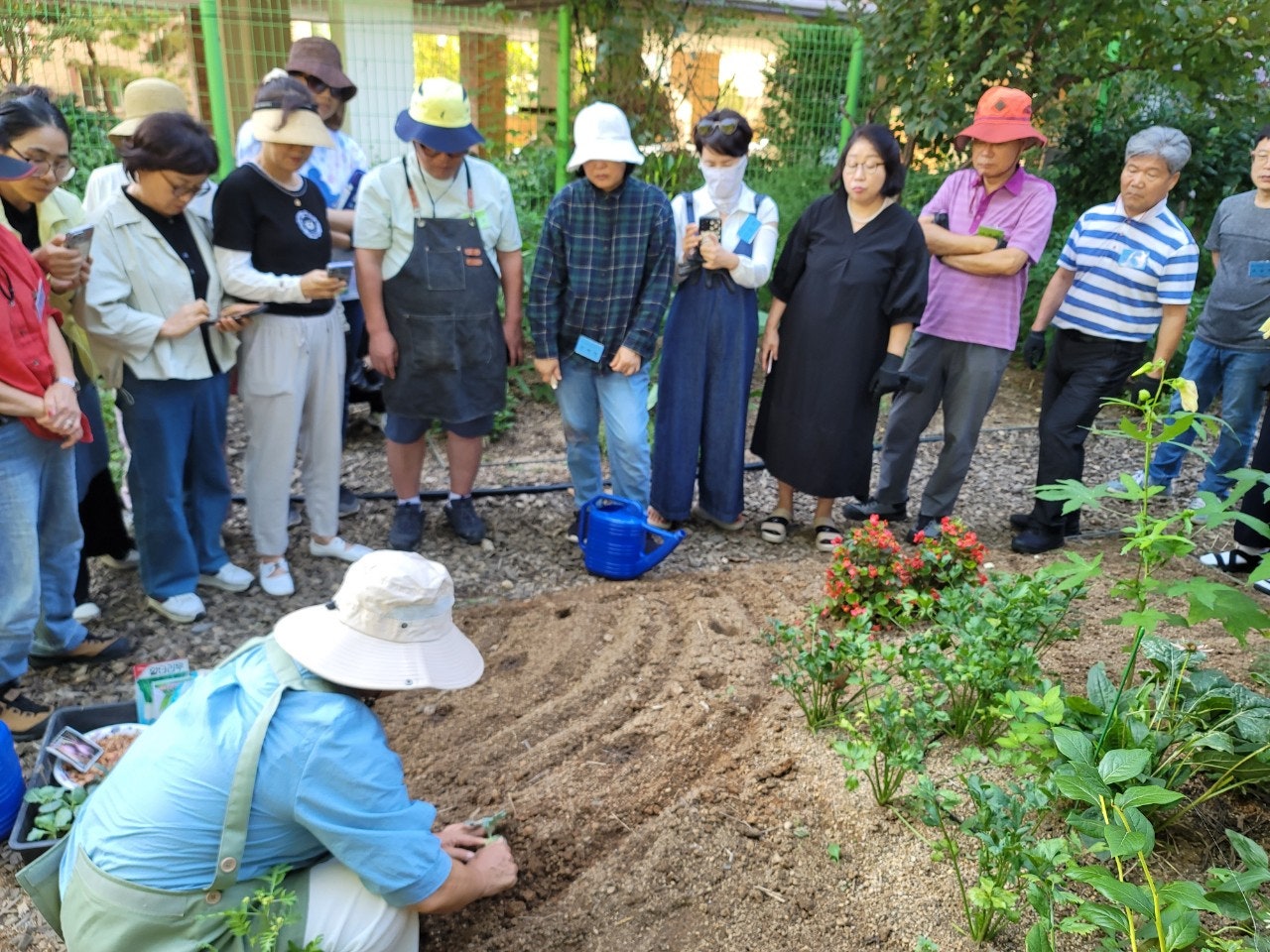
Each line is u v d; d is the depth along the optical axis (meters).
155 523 3.93
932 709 2.73
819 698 3.19
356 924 2.14
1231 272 5.16
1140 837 2.00
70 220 3.54
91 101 6.99
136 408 3.73
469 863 2.46
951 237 4.75
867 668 3.31
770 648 3.53
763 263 4.73
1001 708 2.74
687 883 2.62
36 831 2.69
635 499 4.91
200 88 7.29
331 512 4.58
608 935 2.50
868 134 4.41
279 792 1.99
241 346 4.09
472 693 3.59
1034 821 2.62
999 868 2.26
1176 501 5.71
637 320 4.56
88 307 3.52
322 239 4.14
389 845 2.04
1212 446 6.32
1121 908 2.08
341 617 2.09
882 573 3.79
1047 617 3.16
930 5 7.22
